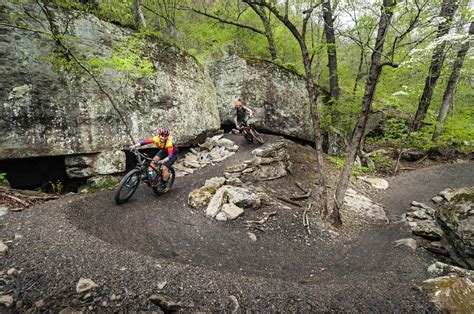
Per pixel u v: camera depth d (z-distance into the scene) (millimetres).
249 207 5676
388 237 5695
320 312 2447
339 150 12914
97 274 2586
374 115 14375
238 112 9273
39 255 2775
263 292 2658
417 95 11594
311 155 11320
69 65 5703
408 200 8711
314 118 5719
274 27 14172
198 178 7133
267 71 12039
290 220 5566
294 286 2857
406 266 3742
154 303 2355
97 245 3117
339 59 13039
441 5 4223
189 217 5180
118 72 7016
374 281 3158
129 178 5195
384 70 9602
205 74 11016
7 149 5156
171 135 8398
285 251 4555
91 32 6496
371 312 2471
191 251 4031
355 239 5496
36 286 2369
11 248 2854
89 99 6363
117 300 2328
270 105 11891
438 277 3168
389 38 6375
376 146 15359
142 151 7812
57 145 5844
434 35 4941
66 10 6082
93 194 5500
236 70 11609
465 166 11852
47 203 4715
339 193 5727
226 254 4125
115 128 6883
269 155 7965
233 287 2680
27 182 6137
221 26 12766
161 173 5805
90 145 6387
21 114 5316
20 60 5281
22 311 2135
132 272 2684
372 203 8086
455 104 14172
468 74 8000
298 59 15406
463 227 4145
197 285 2637
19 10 5258
